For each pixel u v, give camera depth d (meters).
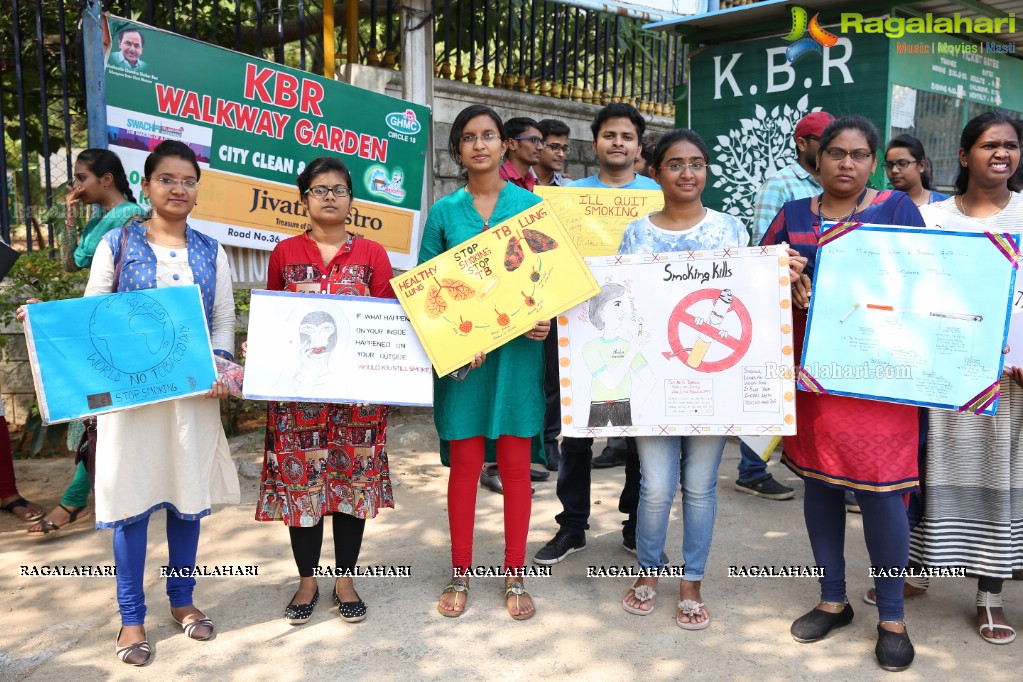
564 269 3.09
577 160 7.11
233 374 3.01
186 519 3.01
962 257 2.77
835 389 2.87
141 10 6.36
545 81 6.98
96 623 3.24
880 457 2.86
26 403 5.48
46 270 5.09
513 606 3.26
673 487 3.22
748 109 5.97
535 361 3.31
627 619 3.27
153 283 2.98
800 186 4.36
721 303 3.01
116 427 2.91
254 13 7.03
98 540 4.05
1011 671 2.87
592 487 4.91
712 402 3.03
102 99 4.52
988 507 3.04
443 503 4.58
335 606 3.36
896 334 2.82
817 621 3.12
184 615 3.17
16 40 4.87
